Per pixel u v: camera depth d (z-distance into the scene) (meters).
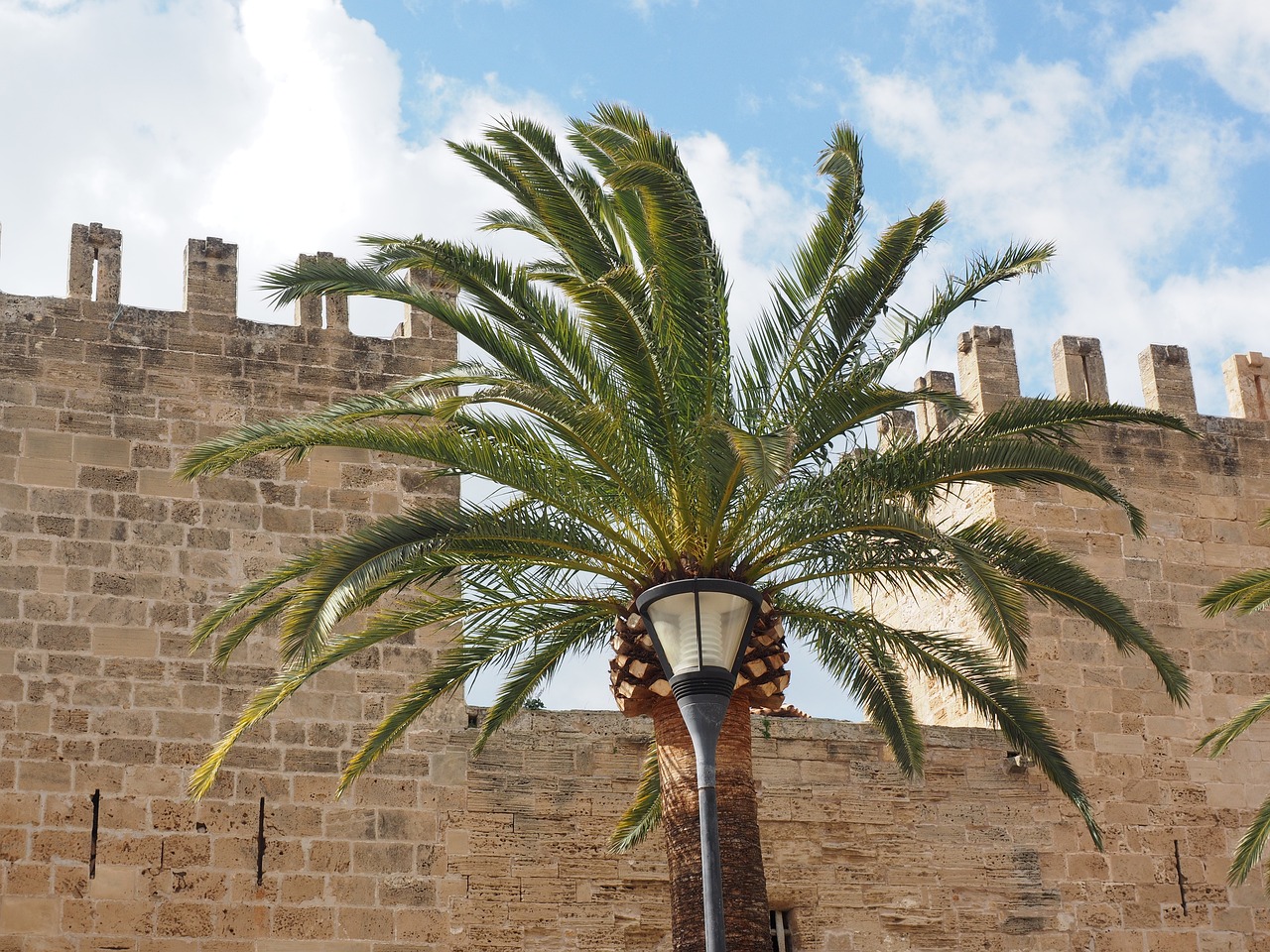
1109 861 27.23
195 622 24.64
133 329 25.86
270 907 23.59
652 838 25.34
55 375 25.30
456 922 24.22
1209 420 30.72
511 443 19.52
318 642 17.77
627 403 19.31
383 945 23.86
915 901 26.22
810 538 19.28
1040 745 21.94
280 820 24.03
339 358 26.64
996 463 19.48
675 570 19.27
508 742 25.31
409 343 27.08
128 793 23.58
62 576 24.36
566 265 20.30
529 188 19.64
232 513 25.33
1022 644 18.12
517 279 19.31
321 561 19.41
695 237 18.78
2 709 23.50
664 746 19.34
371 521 25.86
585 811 25.23
